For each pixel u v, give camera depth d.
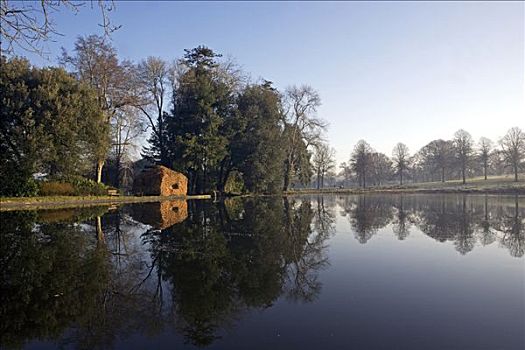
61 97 29.02
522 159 72.38
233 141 44.69
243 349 5.01
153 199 35.91
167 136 44.22
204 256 11.02
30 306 6.82
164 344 5.23
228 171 46.84
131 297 7.32
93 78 36.69
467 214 24.52
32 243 12.54
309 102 54.91
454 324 5.79
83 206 27.56
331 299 7.07
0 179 26.61
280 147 47.69
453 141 85.06
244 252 11.61
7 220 18.09
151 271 9.30
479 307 6.56
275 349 4.98
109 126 33.97
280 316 6.23
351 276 8.75
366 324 5.81
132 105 39.28
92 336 5.54
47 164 29.75
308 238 14.36
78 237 13.92
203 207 28.62
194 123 41.44
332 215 23.81
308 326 5.77
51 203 27.67
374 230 16.73
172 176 39.69
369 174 99.94
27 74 29.75
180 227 17.16
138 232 15.49
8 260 10.23
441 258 10.74
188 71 44.09
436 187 79.44
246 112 45.06
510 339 5.23
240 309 6.62
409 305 6.69
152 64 44.78
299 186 102.31
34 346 5.22
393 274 8.91
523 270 9.23
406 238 14.45
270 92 48.62
